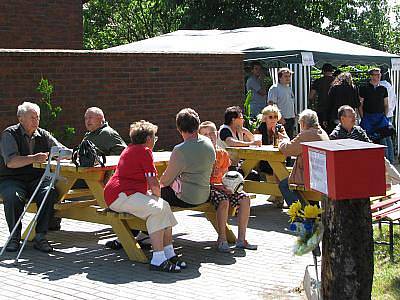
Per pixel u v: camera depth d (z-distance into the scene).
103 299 5.88
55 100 11.56
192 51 13.53
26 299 5.92
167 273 6.62
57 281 6.39
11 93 11.02
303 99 14.73
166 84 13.02
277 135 9.95
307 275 5.91
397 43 33.00
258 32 16.48
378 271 6.39
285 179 8.70
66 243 7.75
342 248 4.61
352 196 4.38
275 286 6.23
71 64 11.74
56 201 7.66
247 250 7.44
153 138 7.06
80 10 15.38
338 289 4.65
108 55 12.19
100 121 8.49
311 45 15.05
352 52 14.99
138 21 32.19
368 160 4.38
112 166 7.44
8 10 14.23
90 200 8.24
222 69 13.80
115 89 12.34
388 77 15.73
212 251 7.40
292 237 8.00
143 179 6.89
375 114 12.95
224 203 7.41
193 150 7.21
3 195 7.55
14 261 7.05
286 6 25.25
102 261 7.04
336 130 8.89
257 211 9.52
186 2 26.44
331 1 26.30
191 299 5.87
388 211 7.04
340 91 12.41
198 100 13.51
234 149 9.31
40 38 14.75
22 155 7.64
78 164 7.32
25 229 8.12
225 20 25.39
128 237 7.07
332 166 4.37
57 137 11.16
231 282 6.35
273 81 15.36
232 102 13.97
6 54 10.93
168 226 6.77
